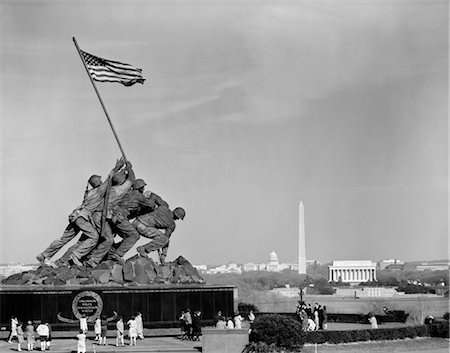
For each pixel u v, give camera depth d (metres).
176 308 82.31
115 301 80.44
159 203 88.19
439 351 72.75
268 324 68.50
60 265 84.25
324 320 85.62
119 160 87.56
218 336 67.31
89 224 85.25
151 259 86.25
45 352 69.69
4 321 79.06
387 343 75.06
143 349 70.19
